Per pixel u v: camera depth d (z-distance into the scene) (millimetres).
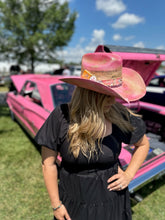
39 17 15508
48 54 16688
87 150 1021
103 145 1041
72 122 1031
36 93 3584
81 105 1022
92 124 985
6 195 2457
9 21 15148
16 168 3055
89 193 1082
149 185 2799
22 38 15758
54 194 1084
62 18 15945
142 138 1181
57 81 3266
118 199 1158
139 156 1186
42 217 2139
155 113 3559
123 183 1130
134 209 2312
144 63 2637
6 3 15062
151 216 2209
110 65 1007
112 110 1110
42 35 15023
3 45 15977
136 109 3117
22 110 3775
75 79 938
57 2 15688
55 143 1053
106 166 1098
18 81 4707
